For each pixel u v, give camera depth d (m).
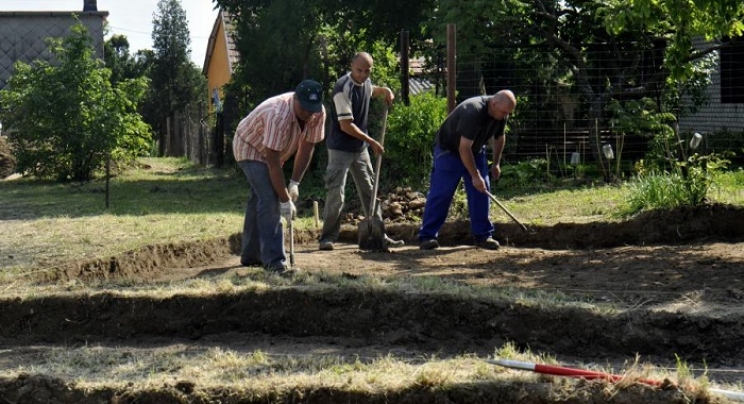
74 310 7.79
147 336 7.68
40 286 8.36
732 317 6.87
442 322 7.34
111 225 11.72
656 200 11.29
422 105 14.03
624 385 5.57
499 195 14.13
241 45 18.86
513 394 5.66
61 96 18.52
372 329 7.47
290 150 8.66
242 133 8.55
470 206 10.61
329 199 10.49
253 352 7.09
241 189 17.38
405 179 14.09
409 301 7.47
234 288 7.82
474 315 7.29
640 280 8.38
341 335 7.52
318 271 8.48
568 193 13.68
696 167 11.38
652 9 10.82
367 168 10.58
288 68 18.53
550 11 16.56
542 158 16.25
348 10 18.77
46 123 18.84
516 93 16.64
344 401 5.79
